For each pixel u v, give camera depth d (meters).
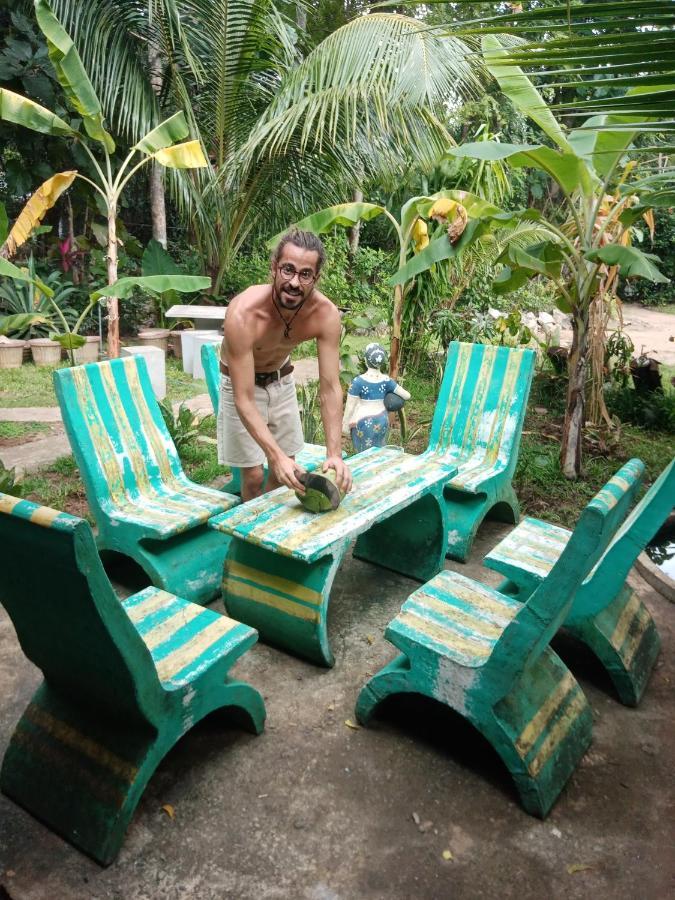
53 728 2.05
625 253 4.36
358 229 13.59
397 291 6.05
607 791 2.21
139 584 3.50
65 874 1.85
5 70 8.87
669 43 1.46
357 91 7.13
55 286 9.58
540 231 6.54
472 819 2.08
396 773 2.25
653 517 2.38
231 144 9.72
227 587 2.97
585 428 6.32
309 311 3.03
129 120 9.16
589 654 2.98
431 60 6.80
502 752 2.09
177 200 9.80
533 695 2.21
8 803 2.08
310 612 2.72
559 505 4.80
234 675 2.76
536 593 1.89
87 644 1.74
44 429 6.10
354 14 13.45
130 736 1.94
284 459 2.91
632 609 2.87
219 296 10.98
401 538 3.65
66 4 7.83
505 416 4.29
